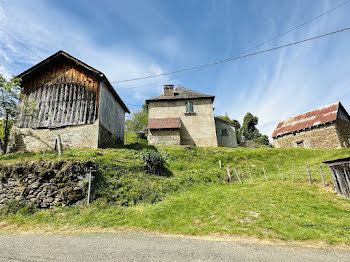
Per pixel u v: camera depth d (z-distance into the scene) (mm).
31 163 8734
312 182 10828
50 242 5504
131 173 10680
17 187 8258
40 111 13938
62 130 13445
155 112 23984
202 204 8547
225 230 6168
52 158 9234
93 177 8828
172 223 6777
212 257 4605
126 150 13781
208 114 23875
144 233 6121
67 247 5152
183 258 4555
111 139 16031
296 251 4926
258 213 7348
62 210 7617
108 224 6766
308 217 6891
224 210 7730
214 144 22750
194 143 22875
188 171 13648
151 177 11195
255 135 44219
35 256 4629
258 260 4480
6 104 12125
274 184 10898
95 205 7910
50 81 14695
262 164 16672
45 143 13250
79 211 7566
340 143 20734
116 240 5609
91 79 14328
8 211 7562
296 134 24750
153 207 8305
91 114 13586
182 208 8148
